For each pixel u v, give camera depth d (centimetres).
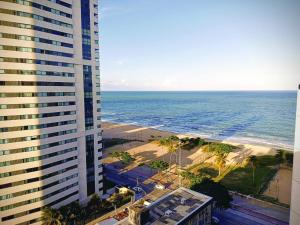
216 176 11106
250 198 8950
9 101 6094
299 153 2683
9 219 6275
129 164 12838
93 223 7244
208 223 6450
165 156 14450
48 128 6781
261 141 19188
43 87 6619
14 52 6116
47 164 6806
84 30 7588
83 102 7700
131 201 8444
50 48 6738
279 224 7300
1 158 6050
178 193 6825
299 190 2694
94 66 7962
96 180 8338
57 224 6556
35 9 6378
